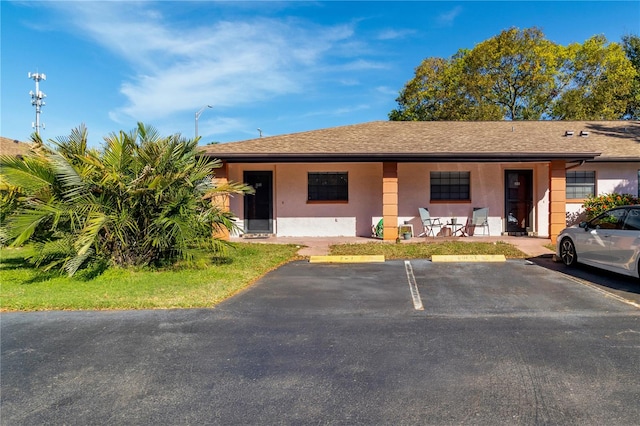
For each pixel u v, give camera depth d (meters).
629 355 4.23
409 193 14.44
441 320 5.52
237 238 14.10
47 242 8.31
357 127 16.66
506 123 17.23
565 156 12.05
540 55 29.11
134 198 8.47
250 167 14.69
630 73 28.30
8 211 8.61
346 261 10.23
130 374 3.91
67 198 8.35
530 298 6.61
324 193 14.71
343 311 5.99
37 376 3.88
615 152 13.41
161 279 7.91
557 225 12.42
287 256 10.63
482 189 14.35
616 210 8.06
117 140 8.52
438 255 10.45
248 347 4.58
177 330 5.15
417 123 17.28
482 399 3.37
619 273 7.82
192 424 3.06
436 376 3.80
